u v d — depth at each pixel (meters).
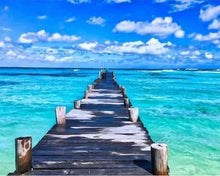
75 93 30.92
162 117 16.17
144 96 26.95
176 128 13.52
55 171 4.58
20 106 20.78
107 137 6.74
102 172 4.53
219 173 7.82
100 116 9.46
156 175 4.36
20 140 4.44
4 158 9.31
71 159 5.14
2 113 17.80
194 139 11.52
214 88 37.31
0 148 10.42
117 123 8.34
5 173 8.00
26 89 35.47
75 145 6.07
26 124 14.73
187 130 13.12
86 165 4.85
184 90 33.81
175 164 8.56
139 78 69.06
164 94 29.06
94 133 7.12
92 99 14.13
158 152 4.34
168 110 18.61
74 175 4.41
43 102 23.33
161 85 42.72
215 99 24.92
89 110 10.71
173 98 25.39
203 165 8.47
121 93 17.06
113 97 15.01
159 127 13.76
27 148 4.51
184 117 16.16
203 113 17.53
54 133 7.11
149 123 14.63
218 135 12.23
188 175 7.68
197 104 21.50
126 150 5.71
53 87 38.84
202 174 7.75
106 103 12.70
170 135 12.20
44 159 5.13
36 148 5.83
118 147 5.93
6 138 11.91
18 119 15.98
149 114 17.06
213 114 17.19
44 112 18.27
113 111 10.48
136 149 5.79
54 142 6.30
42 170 4.62
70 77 74.69
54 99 25.56
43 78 68.38
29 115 17.23
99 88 20.58
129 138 6.65
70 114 9.82
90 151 5.64
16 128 13.81
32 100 24.48
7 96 27.42
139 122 8.49
